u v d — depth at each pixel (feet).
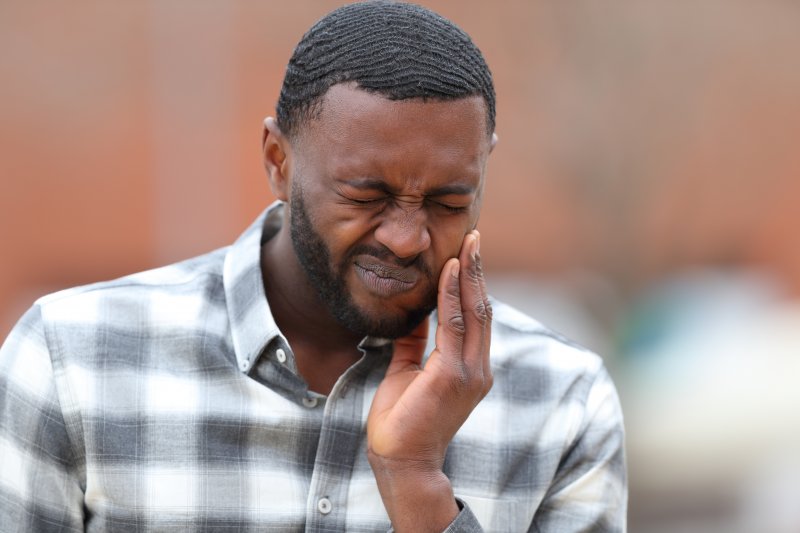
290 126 21.62
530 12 85.61
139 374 22.50
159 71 134.31
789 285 137.18
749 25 99.35
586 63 82.84
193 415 22.34
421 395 21.77
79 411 21.91
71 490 21.98
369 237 20.66
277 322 23.38
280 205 25.12
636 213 82.53
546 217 116.98
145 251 137.49
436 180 20.10
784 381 96.89
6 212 135.54
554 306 115.55
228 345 23.00
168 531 21.89
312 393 22.62
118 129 135.13
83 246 137.28
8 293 136.56
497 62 93.25
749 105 104.17
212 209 136.36
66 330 22.39
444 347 21.97
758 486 92.12
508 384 24.77
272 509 22.18
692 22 83.97
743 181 110.52
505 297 126.93
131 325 22.88
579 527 24.47
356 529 22.47
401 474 21.66
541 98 84.12
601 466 24.88
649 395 91.81
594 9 82.69
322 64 20.66
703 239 130.00
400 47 20.11
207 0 133.18
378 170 19.95
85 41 132.87
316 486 22.34
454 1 94.53
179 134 135.33
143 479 21.98
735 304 124.06
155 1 132.98
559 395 24.89
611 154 82.33
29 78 132.87
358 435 22.84
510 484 24.08
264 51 133.90
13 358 22.24
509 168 101.81
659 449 90.63
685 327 100.48
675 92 83.05
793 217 134.00
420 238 20.40
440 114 19.98
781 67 102.06
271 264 23.77
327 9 123.65
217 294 23.76
